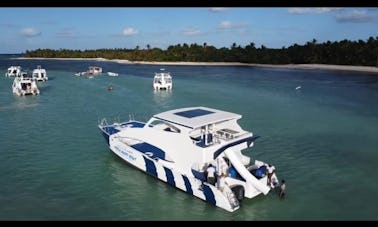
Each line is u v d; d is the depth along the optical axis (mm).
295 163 23250
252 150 25969
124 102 47062
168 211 16812
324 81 79250
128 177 20578
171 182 19016
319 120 36469
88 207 17109
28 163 22875
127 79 79125
